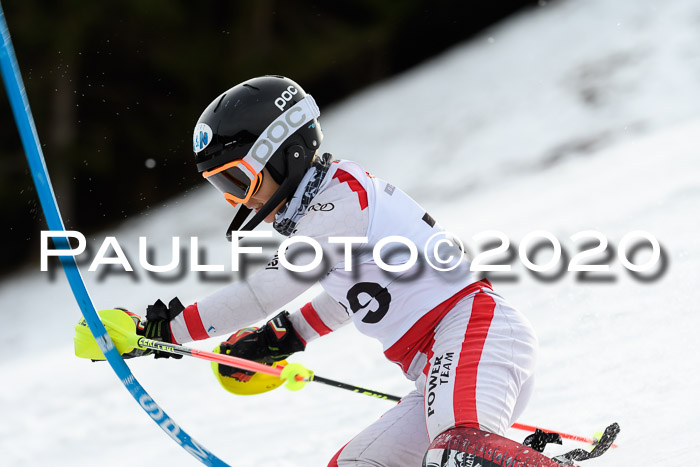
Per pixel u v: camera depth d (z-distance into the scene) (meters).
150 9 59.88
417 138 57.78
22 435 18.92
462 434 7.49
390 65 77.38
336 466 8.95
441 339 8.48
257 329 9.99
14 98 7.41
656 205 25.61
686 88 48.62
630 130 45.69
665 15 59.56
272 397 18.17
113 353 8.12
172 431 8.47
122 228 59.19
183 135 63.12
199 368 22.42
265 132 8.63
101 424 18.95
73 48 58.56
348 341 21.27
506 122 54.19
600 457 10.09
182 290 40.59
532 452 7.24
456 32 77.25
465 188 46.78
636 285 18.80
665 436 10.27
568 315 18.12
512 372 8.20
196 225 53.91
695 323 15.18
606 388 13.05
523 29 69.81
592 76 55.38
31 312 48.75
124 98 61.59
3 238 59.59
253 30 67.56
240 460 13.90
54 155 59.03
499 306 8.68
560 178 40.44
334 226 8.38
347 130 63.62
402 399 9.40
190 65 63.12
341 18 71.44
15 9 57.81
